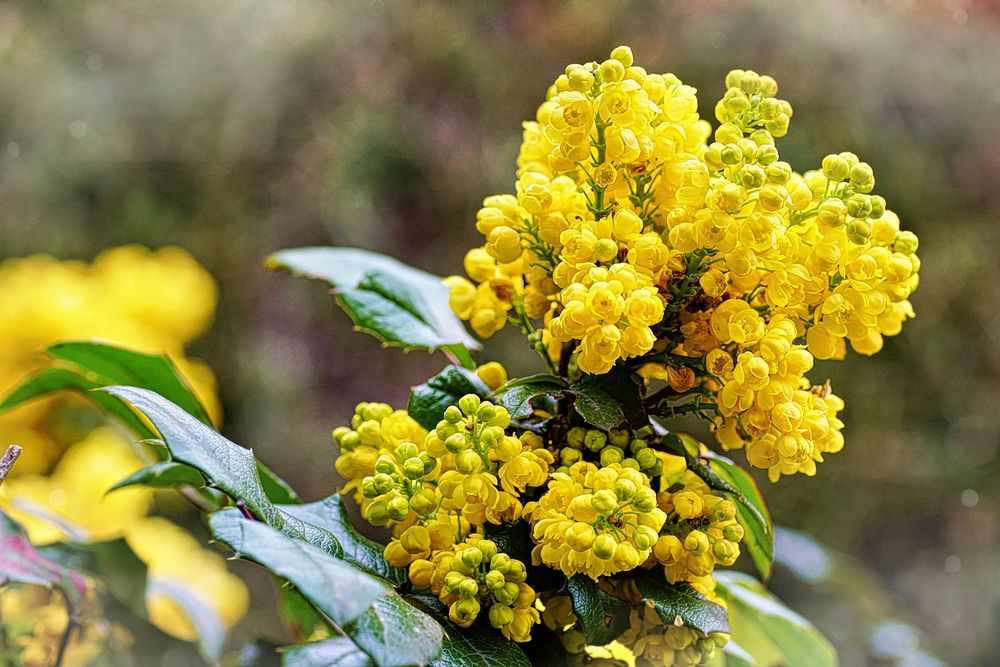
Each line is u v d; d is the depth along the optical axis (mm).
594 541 340
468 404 350
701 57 1326
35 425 830
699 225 348
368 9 1498
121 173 1559
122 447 667
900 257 355
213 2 1582
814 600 939
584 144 354
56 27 1603
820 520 1307
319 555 322
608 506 339
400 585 357
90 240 1531
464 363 400
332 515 371
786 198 346
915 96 1309
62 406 837
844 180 362
